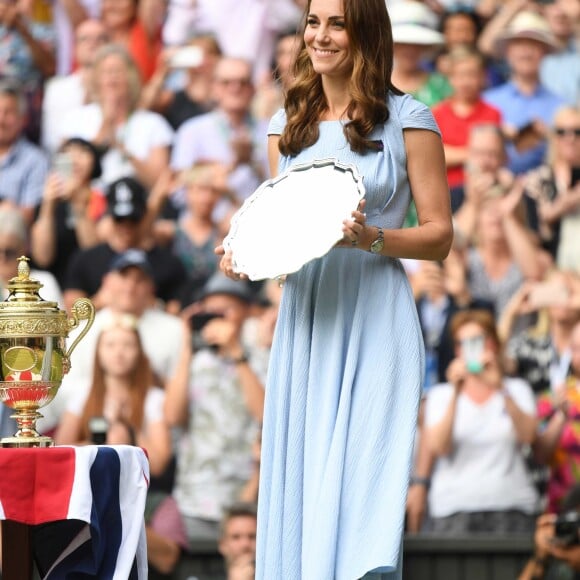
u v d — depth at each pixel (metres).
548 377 28.30
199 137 32.25
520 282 29.50
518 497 26.77
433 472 27.08
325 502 12.85
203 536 26.31
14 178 32.03
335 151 13.30
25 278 13.93
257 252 12.88
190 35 33.69
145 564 13.59
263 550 13.31
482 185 30.22
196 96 32.78
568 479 26.84
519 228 29.77
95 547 12.95
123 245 30.45
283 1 33.66
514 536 25.89
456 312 28.92
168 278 30.47
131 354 27.22
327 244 12.43
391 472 12.89
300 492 13.16
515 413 26.95
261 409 27.83
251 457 27.64
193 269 30.83
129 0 33.81
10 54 33.25
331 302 13.30
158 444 27.19
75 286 30.38
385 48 13.34
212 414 27.66
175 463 27.48
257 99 32.50
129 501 13.35
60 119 33.09
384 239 12.69
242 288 28.88
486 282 29.48
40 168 32.31
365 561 12.65
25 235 30.56
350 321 13.28
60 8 33.94
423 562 25.91
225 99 32.34
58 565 13.40
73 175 31.38
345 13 13.09
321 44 13.17
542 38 31.84
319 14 13.17
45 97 33.31
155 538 25.00
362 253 13.30
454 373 27.20
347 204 12.55
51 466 12.82
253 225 13.03
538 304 29.06
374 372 13.09
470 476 26.86
